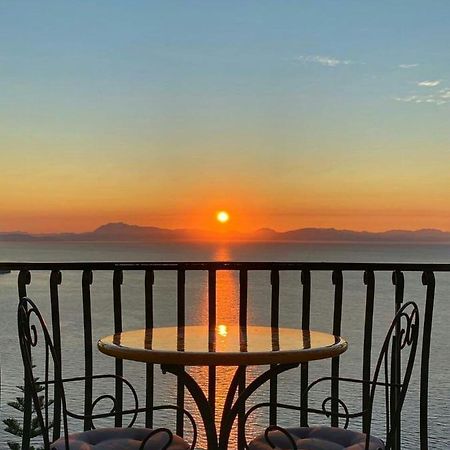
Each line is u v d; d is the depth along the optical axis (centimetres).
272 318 356
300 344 282
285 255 14588
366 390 349
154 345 278
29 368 262
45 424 288
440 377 1942
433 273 355
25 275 340
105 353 279
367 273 353
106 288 4997
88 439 283
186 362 260
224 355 260
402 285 355
